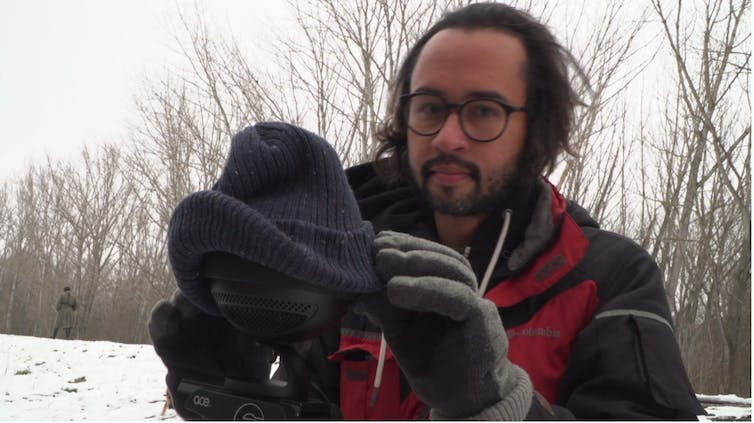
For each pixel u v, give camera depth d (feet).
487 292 4.01
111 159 88.17
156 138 46.85
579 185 20.88
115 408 23.65
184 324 3.29
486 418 2.65
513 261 3.87
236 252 2.57
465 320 2.56
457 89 3.67
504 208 4.11
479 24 3.86
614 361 3.48
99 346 40.83
